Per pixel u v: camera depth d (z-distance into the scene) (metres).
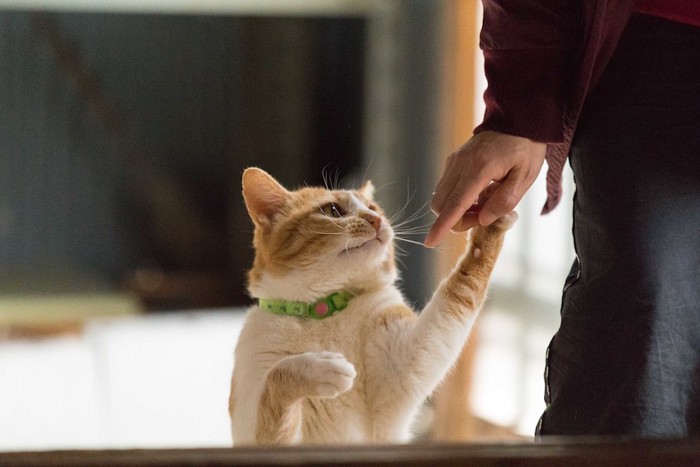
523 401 4.42
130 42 9.05
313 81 9.27
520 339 4.62
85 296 8.03
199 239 9.51
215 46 9.20
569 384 1.74
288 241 2.22
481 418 4.38
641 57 1.76
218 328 7.09
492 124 1.81
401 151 5.72
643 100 1.75
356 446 1.00
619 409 1.66
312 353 1.84
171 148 9.39
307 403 2.01
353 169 8.97
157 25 9.05
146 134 9.31
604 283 1.73
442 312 2.06
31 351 6.34
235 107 9.40
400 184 5.70
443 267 4.91
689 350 1.69
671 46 1.74
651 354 1.66
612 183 1.76
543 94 1.78
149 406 5.16
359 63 8.84
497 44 1.82
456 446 1.00
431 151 5.48
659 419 1.65
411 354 2.04
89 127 9.17
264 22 9.12
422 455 0.97
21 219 9.16
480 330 4.61
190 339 6.68
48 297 7.86
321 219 2.19
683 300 1.69
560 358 1.79
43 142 9.09
